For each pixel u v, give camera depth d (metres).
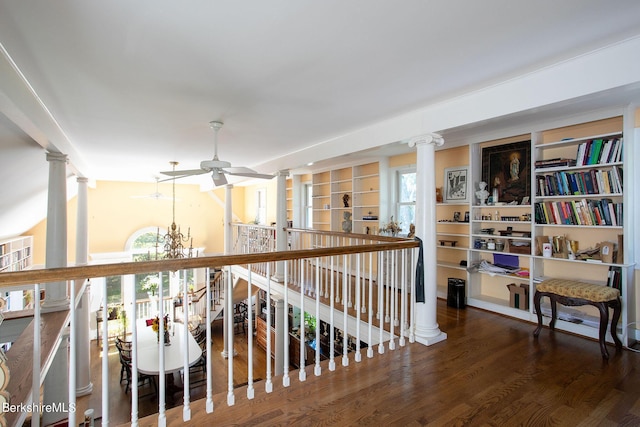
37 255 6.99
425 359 2.66
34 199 5.00
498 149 4.11
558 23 1.67
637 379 2.36
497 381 2.32
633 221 3.07
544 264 3.74
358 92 2.57
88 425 2.33
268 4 1.47
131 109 2.90
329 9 1.52
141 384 5.54
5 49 1.84
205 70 2.15
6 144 2.87
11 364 2.28
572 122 3.29
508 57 2.04
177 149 4.70
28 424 3.58
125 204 8.25
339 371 2.44
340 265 5.96
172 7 1.49
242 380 5.59
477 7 1.52
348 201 6.27
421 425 1.85
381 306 2.77
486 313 3.92
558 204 3.42
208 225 9.35
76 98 2.62
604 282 3.27
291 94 2.60
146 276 8.28
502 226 4.15
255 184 9.39
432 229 3.02
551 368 2.52
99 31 1.67
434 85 2.46
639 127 3.04
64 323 3.04
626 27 1.72
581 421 1.90
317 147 4.43
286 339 2.21
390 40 1.82
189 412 1.84
